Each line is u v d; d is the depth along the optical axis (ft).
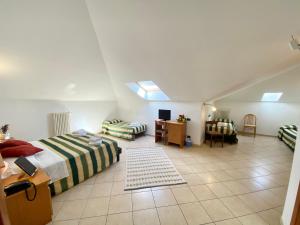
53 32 7.95
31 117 12.47
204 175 8.96
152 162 10.64
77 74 11.98
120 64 11.42
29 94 11.71
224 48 7.20
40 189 5.27
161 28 7.08
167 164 10.34
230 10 5.44
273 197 7.10
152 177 8.71
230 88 11.00
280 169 9.77
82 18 7.75
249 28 5.93
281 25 5.49
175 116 15.37
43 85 11.48
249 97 17.63
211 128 14.42
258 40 6.39
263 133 18.17
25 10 6.52
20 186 4.73
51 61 9.73
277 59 7.59
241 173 9.22
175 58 8.81
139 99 17.19
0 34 7.07
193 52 7.98
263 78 10.64
